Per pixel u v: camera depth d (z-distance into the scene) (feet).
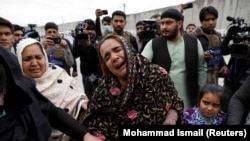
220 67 10.23
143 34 12.48
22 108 3.72
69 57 12.47
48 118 4.31
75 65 16.08
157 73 4.69
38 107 4.06
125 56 4.35
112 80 4.66
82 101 5.91
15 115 3.64
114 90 4.58
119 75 4.46
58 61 12.16
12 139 3.51
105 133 4.69
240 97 6.04
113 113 4.63
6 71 3.61
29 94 3.81
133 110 4.58
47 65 5.86
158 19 16.75
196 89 8.42
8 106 3.64
